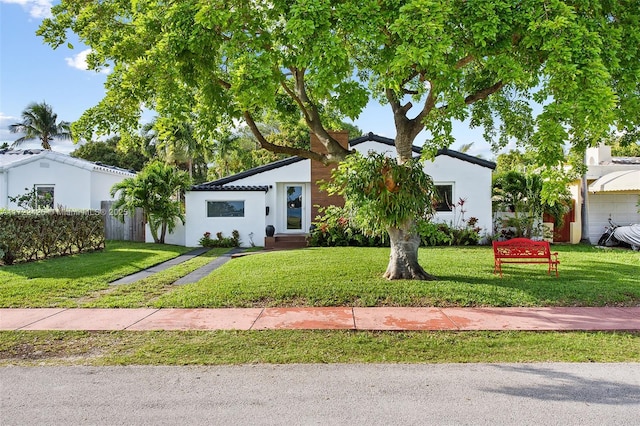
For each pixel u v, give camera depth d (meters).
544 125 6.30
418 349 5.71
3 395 4.38
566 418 3.82
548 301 8.07
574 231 18.80
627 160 20.02
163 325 6.82
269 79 7.36
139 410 4.03
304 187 19.61
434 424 3.74
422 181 9.23
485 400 4.20
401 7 6.37
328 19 6.70
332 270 10.36
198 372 4.96
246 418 3.86
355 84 8.93
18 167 21.19
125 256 14.24
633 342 5.94
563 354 5.48
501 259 11.09
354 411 3.98
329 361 5.30
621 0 7.68
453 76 6.93
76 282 9.85
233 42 7.39
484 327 6.64
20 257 12.55
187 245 18.45
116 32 9.16
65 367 5.15
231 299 8.27
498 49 6.86
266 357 5.44
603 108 5.92
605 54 6.80
